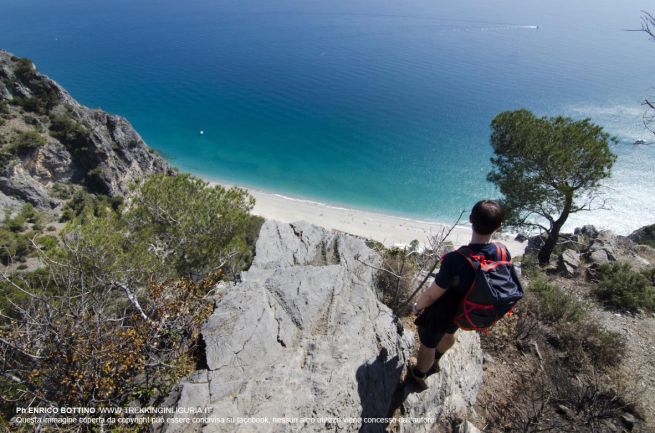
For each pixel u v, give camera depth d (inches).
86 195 2437.3
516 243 1598.2
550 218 839.7
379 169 3248.0
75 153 2518.5
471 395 233.9
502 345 290.4
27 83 2603.3
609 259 642.8
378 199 2812.5
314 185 2997.0
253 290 223.8
